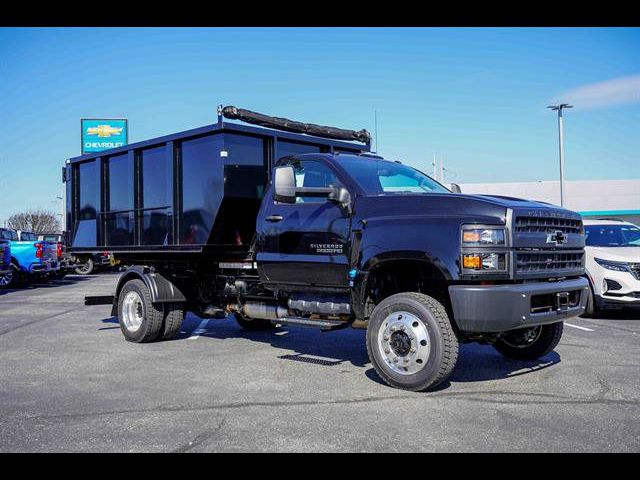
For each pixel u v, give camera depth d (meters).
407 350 5.80
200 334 9.79
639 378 6.30
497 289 5.49
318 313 7.08
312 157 7.24
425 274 6.33
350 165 7.00
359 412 5.16
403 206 6.16
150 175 9.08
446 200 5.95
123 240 9.61
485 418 4.96
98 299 9.85
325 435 4.59
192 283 9.18
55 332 10.12
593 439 4.46
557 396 5.62
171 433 4.68
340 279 6.69
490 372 6.63
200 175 8.20
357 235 6.39
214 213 8.00
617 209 56.19
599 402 5.42
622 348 8.00
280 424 4.86
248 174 8.16
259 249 7.58
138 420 5.02
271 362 7.37
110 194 9.88
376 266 6.27
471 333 6.01
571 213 6.39
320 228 6.85
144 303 8.77
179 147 8.56
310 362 7.35
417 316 5.74
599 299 10.75
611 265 10.66
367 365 7.14
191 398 5.69
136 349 8.41
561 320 6.15
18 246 21.45
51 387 6.20
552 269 6.03
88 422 4.98
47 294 18.31
